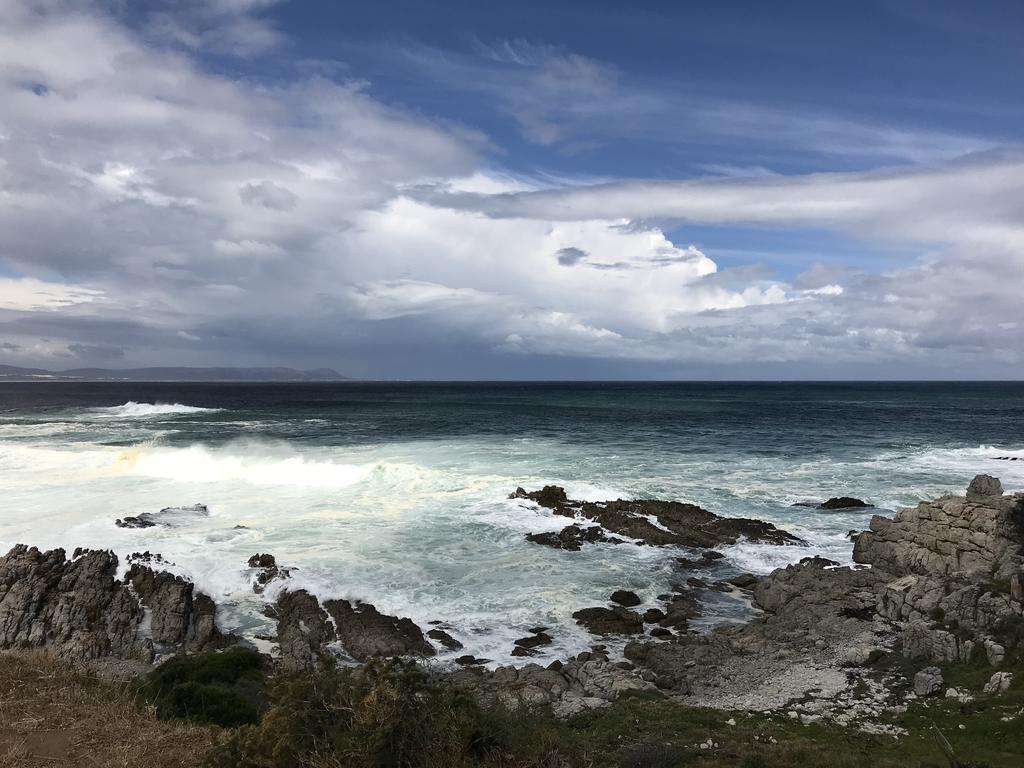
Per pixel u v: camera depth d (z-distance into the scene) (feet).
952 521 64.39
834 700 42.37
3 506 88.94
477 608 60.18
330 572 66.59
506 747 27.76
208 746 28.81
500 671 47.14
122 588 61.46
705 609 62.18
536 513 89.20
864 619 56.49
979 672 43.47
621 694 43.91
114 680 40.55
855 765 30.55
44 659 40.32
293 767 24.08
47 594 59.26
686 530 82.84
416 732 24.99
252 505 91.71
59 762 26.86
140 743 28.96
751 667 48.98
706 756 32.40
